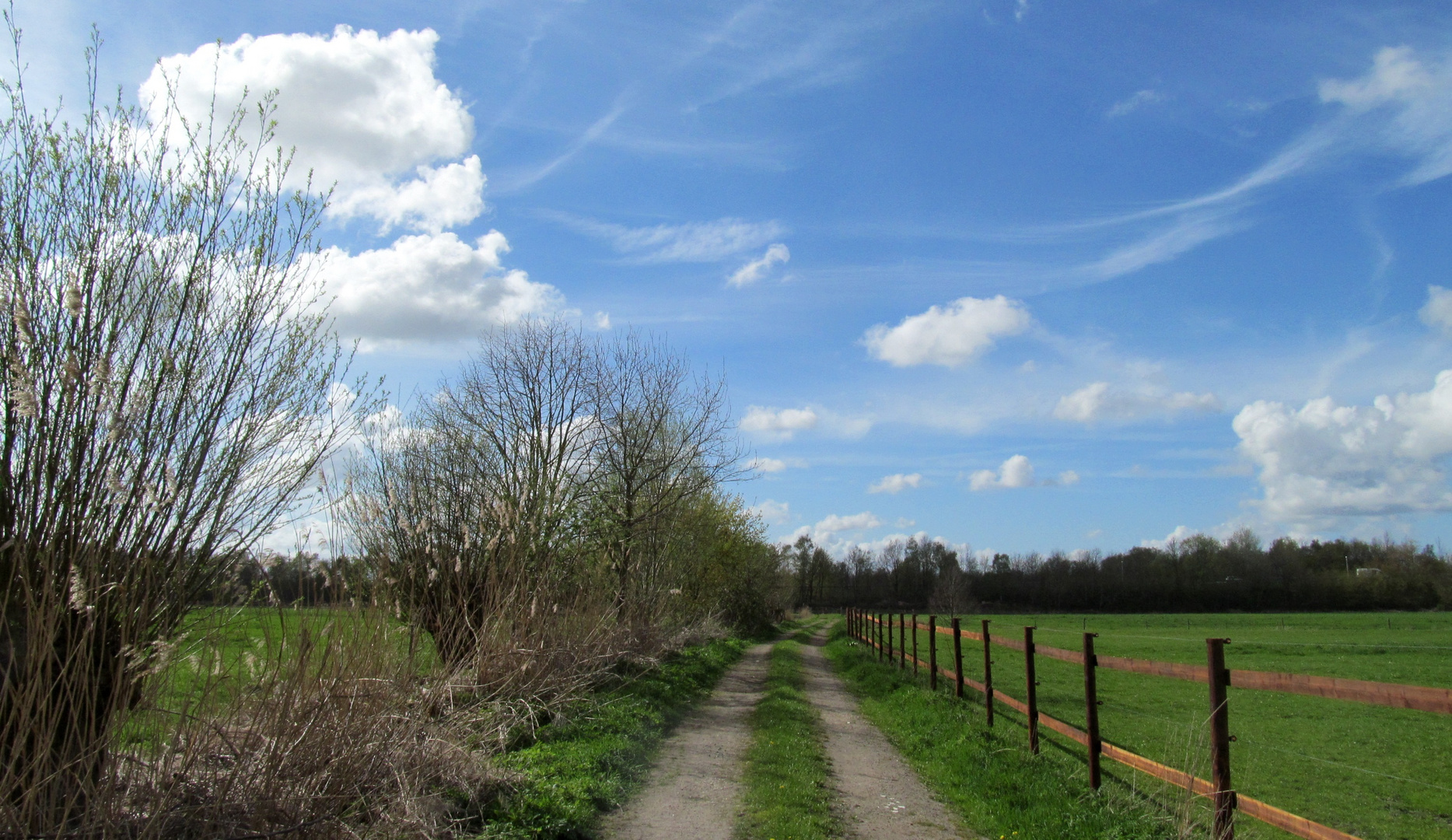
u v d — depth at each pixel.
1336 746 14.33
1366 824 9.15
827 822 6.64
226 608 5.23
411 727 6.06
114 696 4.27
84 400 4.61
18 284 4.41
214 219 5.33
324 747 5.28
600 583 15.19
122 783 4.41
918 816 7.08
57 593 4.36
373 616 6.50
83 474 4.62
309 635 5.37
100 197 4.89
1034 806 6.93
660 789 7.53
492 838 5.47
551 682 10.08
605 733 9.18
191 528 5.01
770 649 30.30
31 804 3.88
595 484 19.28
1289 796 10.34
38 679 3.96
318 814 5.00
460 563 10.39
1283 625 62.88
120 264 4.91
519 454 17.30
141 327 4.97
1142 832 6.04
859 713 13.75
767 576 41.81
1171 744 8.36
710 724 11.53
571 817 6.09
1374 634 50.28
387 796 5.50
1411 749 14.09
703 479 22.92
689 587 26.81
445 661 8.85
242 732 4.95
